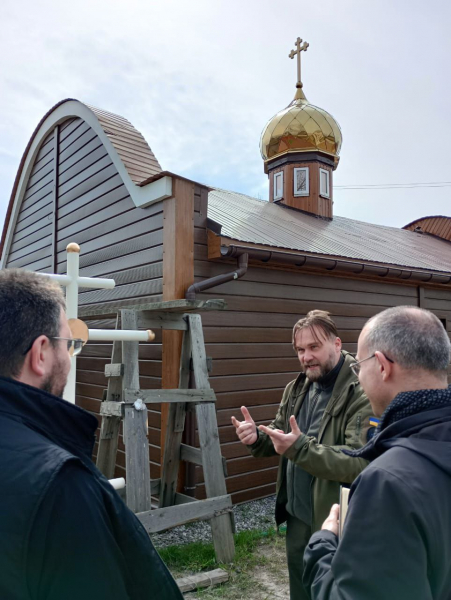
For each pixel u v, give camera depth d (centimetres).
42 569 93
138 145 636
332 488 233
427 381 130
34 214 909
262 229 685
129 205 593
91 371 675
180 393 381
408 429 120
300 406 277
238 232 603
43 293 117
